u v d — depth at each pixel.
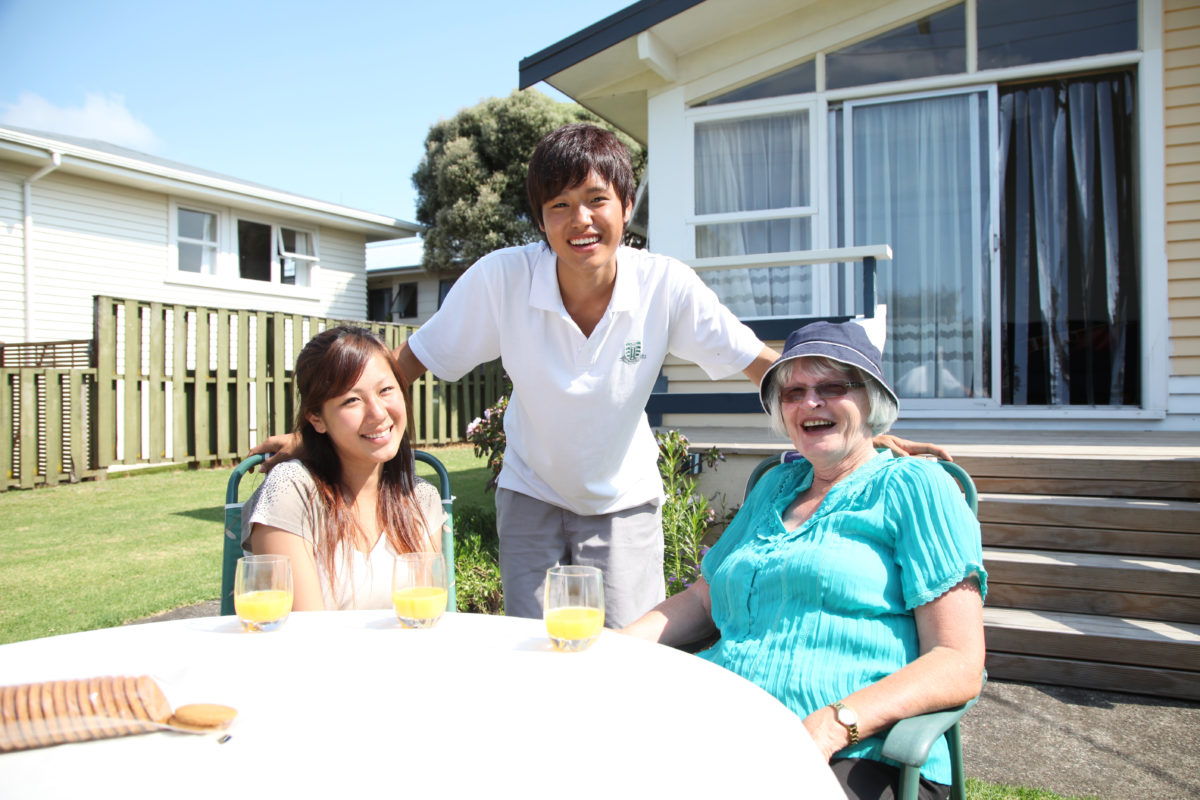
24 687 1.07
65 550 5.38
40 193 10.83
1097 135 5.70
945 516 1.67
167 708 1.11
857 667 1.66
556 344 2.28
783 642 1.74
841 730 1.42
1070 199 5.76
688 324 2.39
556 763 0.99
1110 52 5.55
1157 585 3.20
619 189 2.10
